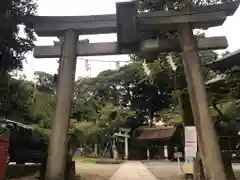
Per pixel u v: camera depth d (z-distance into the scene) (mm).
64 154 7035
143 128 41844
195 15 7945
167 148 37250
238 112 9617
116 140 39844
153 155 39875
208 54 16938
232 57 8883
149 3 11438
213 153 6730
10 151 13250
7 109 12867
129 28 7590
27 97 13398
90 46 8086
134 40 7625
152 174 15227
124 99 43125
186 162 11883
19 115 13023
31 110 13312
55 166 6906
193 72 7465
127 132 38688
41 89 15227
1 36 9344
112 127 31766
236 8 7832
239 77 9227
